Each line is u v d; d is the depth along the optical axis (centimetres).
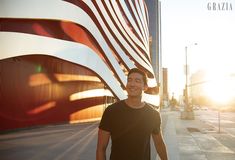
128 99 289
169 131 2148
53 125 2173
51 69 2156
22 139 1409
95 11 2788
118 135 280
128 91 285
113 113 284
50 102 2141
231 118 4553
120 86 3164
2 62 1639
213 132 2152
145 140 283
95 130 2014
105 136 288
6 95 1670
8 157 980
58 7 2022
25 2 1781
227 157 1149
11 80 1712
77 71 2586
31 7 1798
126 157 277
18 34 1698
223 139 1739
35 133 1677
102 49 2830
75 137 1595
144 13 6544
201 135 1934
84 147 1273
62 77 2317
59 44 2020
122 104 288
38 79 1988
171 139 1681
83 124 2505
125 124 280
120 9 4453
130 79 288
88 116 2820
